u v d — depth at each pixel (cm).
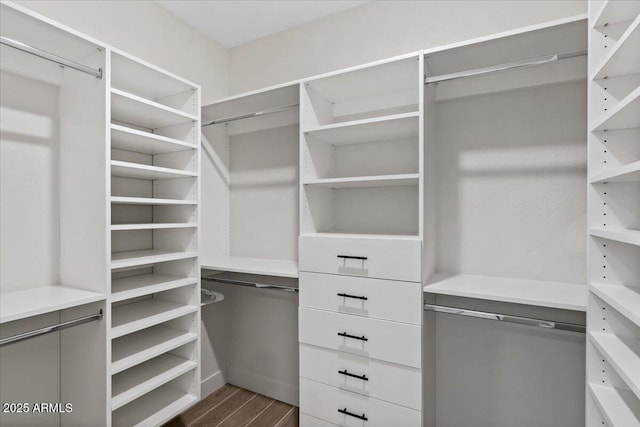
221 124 252
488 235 175
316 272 173
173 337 186
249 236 248
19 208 150
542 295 136
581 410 156
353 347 162
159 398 187
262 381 242
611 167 108
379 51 201
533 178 165
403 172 195
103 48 144
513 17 167
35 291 149
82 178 153
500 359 172
